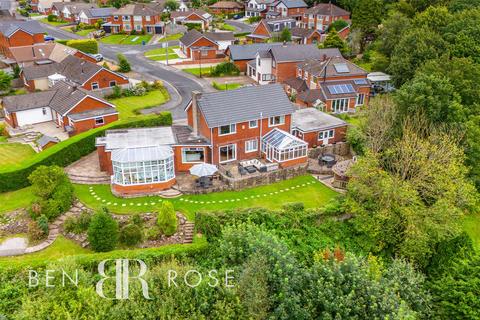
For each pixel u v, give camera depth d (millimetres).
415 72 61750
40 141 51969
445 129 45219
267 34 113125
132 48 108750
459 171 41000
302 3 133750
